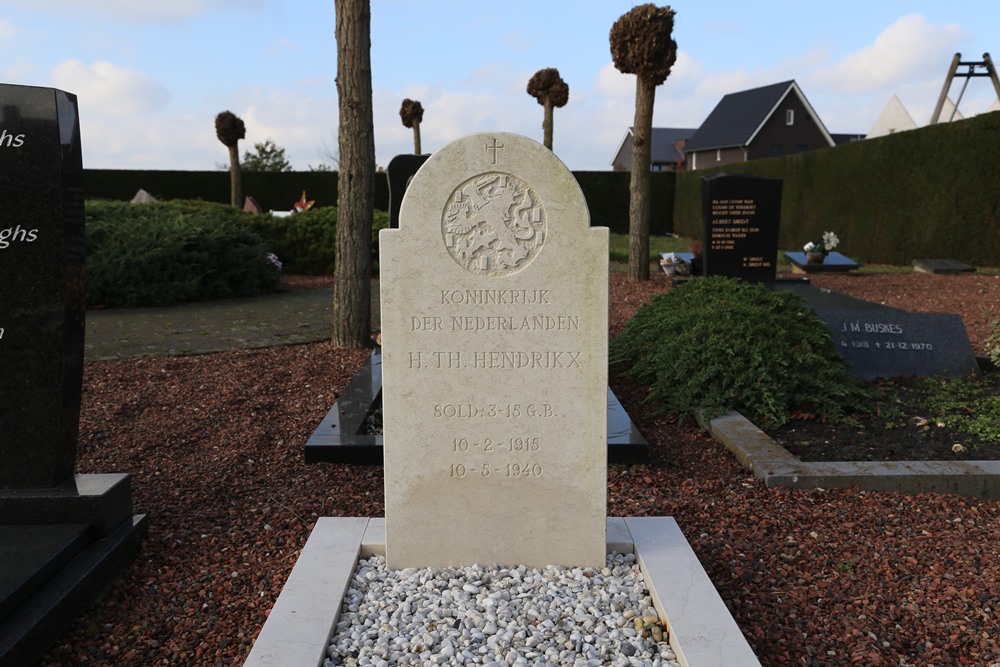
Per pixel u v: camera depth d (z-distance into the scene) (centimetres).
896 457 474
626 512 395
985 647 276
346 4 706
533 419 314
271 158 4069
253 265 1203
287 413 580
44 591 292
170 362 729
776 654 273
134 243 1084
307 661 249
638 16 1220
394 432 315
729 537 364
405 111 2758
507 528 321
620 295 1176
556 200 302
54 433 344
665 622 277
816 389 561
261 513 399
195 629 295
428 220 303
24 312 340
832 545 355
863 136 5944
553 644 265
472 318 308
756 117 4319
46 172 338
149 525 377
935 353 653
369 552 334
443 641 266
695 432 537
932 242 1548
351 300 780
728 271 1180
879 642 281
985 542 356
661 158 5825
